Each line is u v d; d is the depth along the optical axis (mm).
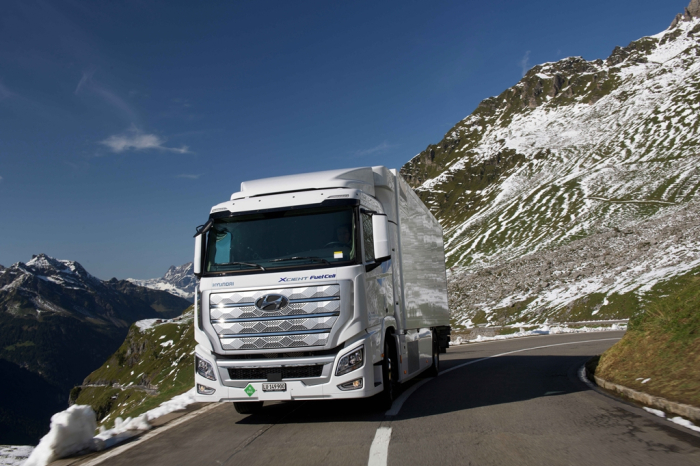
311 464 5797
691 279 12086
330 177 8844
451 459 5754
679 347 9805
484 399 9875
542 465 5441
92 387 128250
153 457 6500
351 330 7531
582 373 13461
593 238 122625
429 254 14094
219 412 9617
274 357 7613
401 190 11023
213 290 7914
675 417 7348
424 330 12820
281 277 7688
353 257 7797
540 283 99812
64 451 6734
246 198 8484
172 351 113125
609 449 5961
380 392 8594
